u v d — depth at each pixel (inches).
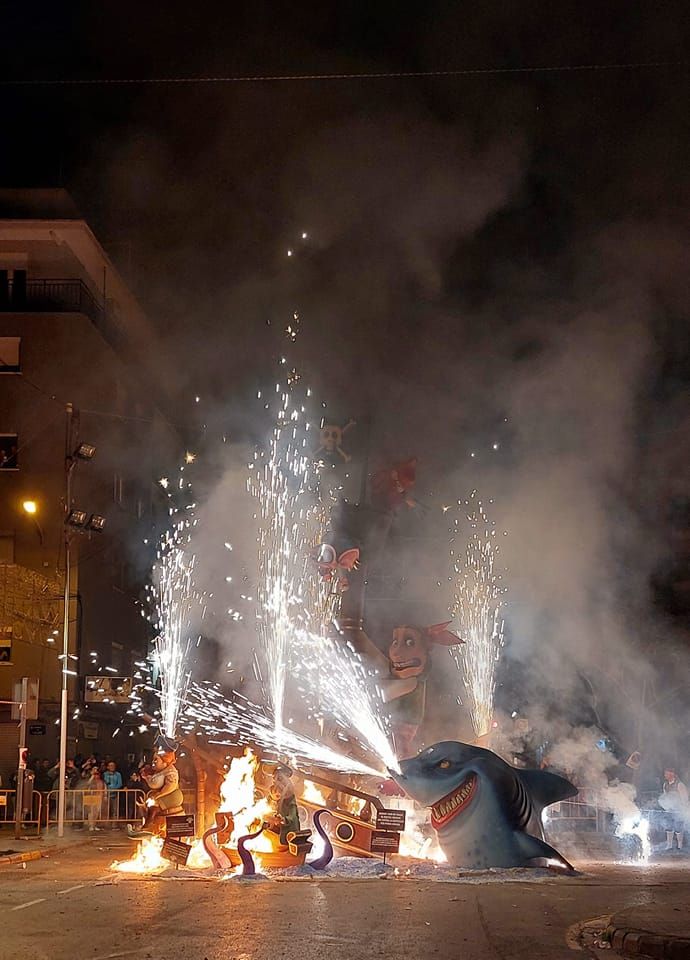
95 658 1472.7
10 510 1408.7
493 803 649.0
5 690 1360.7
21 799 983.6
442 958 366.0
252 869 621.0
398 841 676.1
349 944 389.7
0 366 1444.4
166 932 415.8
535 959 368.5
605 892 554.3
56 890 569.3
